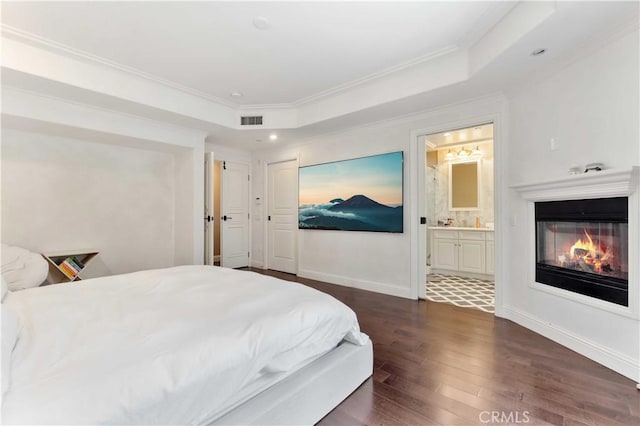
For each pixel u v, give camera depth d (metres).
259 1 2.05
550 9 1.82
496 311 3.04
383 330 2.67
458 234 4.97
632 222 1.88
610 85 2.01
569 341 2.29
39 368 0.97
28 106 2.90
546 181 2.34
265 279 2.16
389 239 3.88
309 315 1.51
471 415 1.54
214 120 3.86
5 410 0.78
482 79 2.67
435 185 5.61
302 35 2.45
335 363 1.60
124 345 1.13
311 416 1.45
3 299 1.64
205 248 4.49
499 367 2.01
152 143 3.92
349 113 3.58
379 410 1.58
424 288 3.64
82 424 0.79
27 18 2.20
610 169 1.91
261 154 5.59
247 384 1.22
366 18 2.23
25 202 3.35
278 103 3.95
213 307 1.54
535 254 2.66
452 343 2.39
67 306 1.56
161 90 3.36
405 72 3.07
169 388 0.96
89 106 3.24
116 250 4.07
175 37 2.46
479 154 5.20
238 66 2.96
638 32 1.84
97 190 3.89
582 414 1.54
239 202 5.58
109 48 2.62
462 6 2.10
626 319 1.91
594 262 2.17
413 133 3.64
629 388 1.77
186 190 4.36
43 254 3.37
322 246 4.62
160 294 1.79
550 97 2.48
